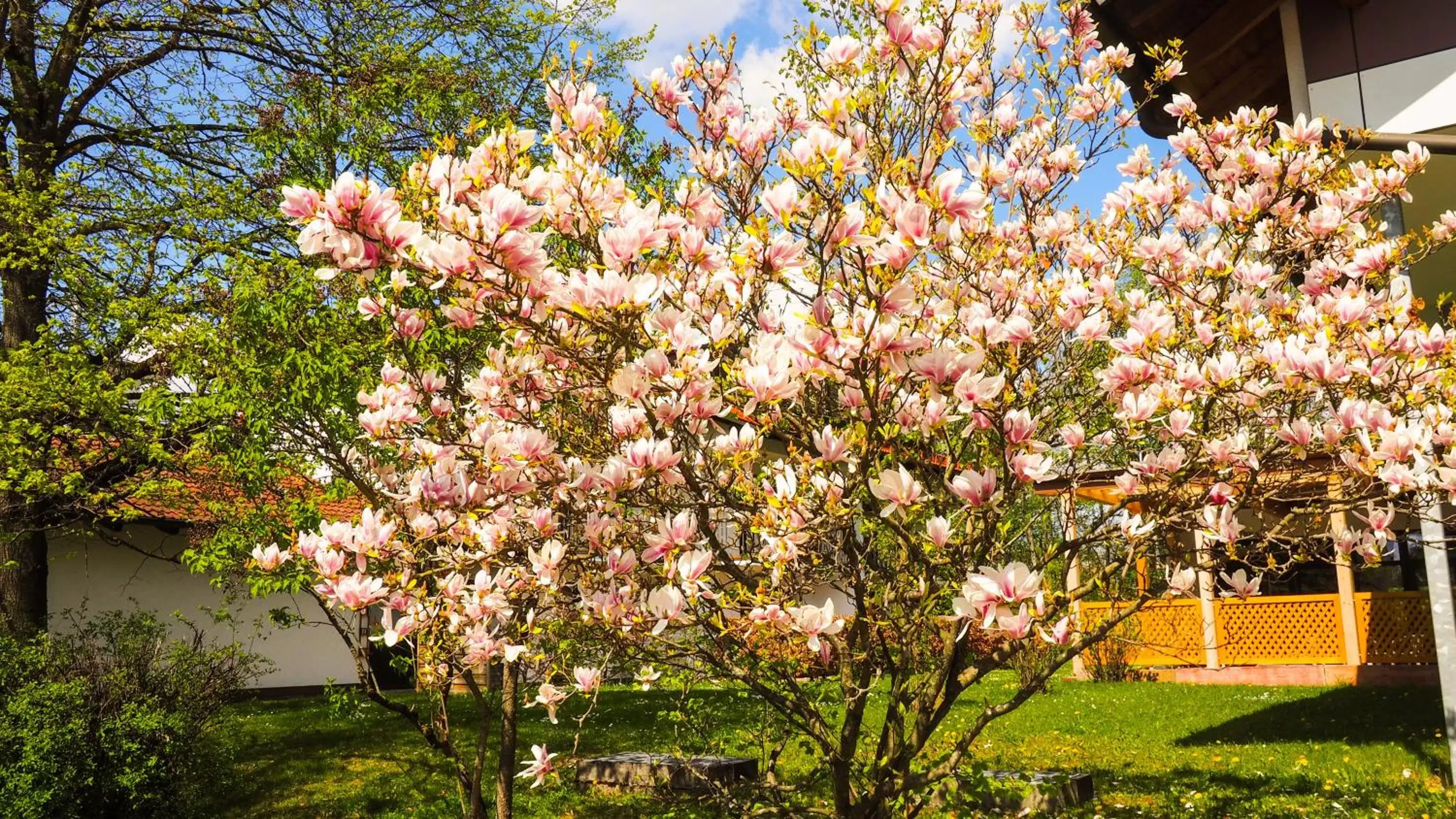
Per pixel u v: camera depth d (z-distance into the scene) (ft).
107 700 21.85
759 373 7.75
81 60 39.52
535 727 34.78
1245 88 22.52
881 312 7.48
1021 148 14.34
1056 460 11.48
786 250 7.48
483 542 10.14
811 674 11.87
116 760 21.09
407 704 40.91
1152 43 18.62
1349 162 17.54
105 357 32.89
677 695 21.15
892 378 8.62
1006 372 9.10
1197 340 10.84
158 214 34.58
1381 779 22.38
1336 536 10.31
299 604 50.57
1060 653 10.32
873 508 9.71
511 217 6.48
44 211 33.40
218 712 24.32
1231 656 46.85
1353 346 10.28
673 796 16.37
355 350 17.48
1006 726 34.68
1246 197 12.09
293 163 24.68
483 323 9.05
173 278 32.55
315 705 42.16
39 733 20.45
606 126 9.80
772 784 12.11
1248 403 10.09
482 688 32.76
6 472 29.89
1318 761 25.64
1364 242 12.48
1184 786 23.40
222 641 47.88
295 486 19.69
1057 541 10.94
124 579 46.44
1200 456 9.87
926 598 9.32
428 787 26.20
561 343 7.93
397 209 6.33
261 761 29.17
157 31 39.60
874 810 10.50
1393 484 8.92
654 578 9.87
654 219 7.47
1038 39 14.66
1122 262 12.81
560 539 10.44
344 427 17.89
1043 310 11.09
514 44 37.19
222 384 19.43
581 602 10.17
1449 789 19.77
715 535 9.86
